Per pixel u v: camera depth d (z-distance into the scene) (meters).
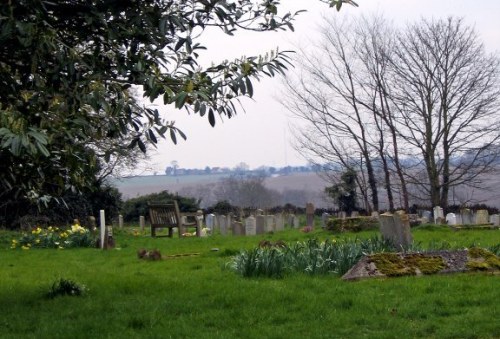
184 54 7.95
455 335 7.44
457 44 36.22
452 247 15.06
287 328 7.91
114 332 7.85
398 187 41.72
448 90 36.12
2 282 12.64
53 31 7.34
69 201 32.00
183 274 13.06
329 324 8.06
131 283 11.59
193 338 7.47
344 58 38.38
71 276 13.24
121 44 7.98
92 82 7.64
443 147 36.66
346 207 41.22
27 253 20.33
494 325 7.74
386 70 38.97
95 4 7.66
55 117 7.74
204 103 7.46
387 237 13.54
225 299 9.56
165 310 9.02
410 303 9.02
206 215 38.62
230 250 17.48
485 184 52.94
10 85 7.71
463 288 10.07
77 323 8.32
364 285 10.58
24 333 8.02
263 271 12.12
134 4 7.79
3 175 8.84
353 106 38.56
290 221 33.84
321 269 12.02
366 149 38.56
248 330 7.79
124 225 40.44
